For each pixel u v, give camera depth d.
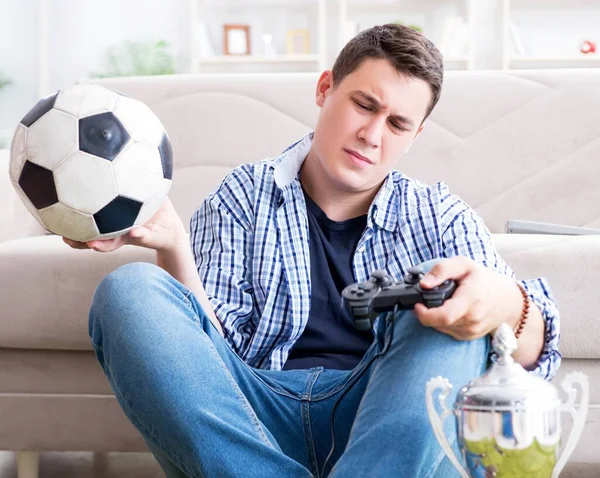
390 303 0.96
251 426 1.03
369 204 1.37
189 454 1.01
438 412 0.97
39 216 1.16
